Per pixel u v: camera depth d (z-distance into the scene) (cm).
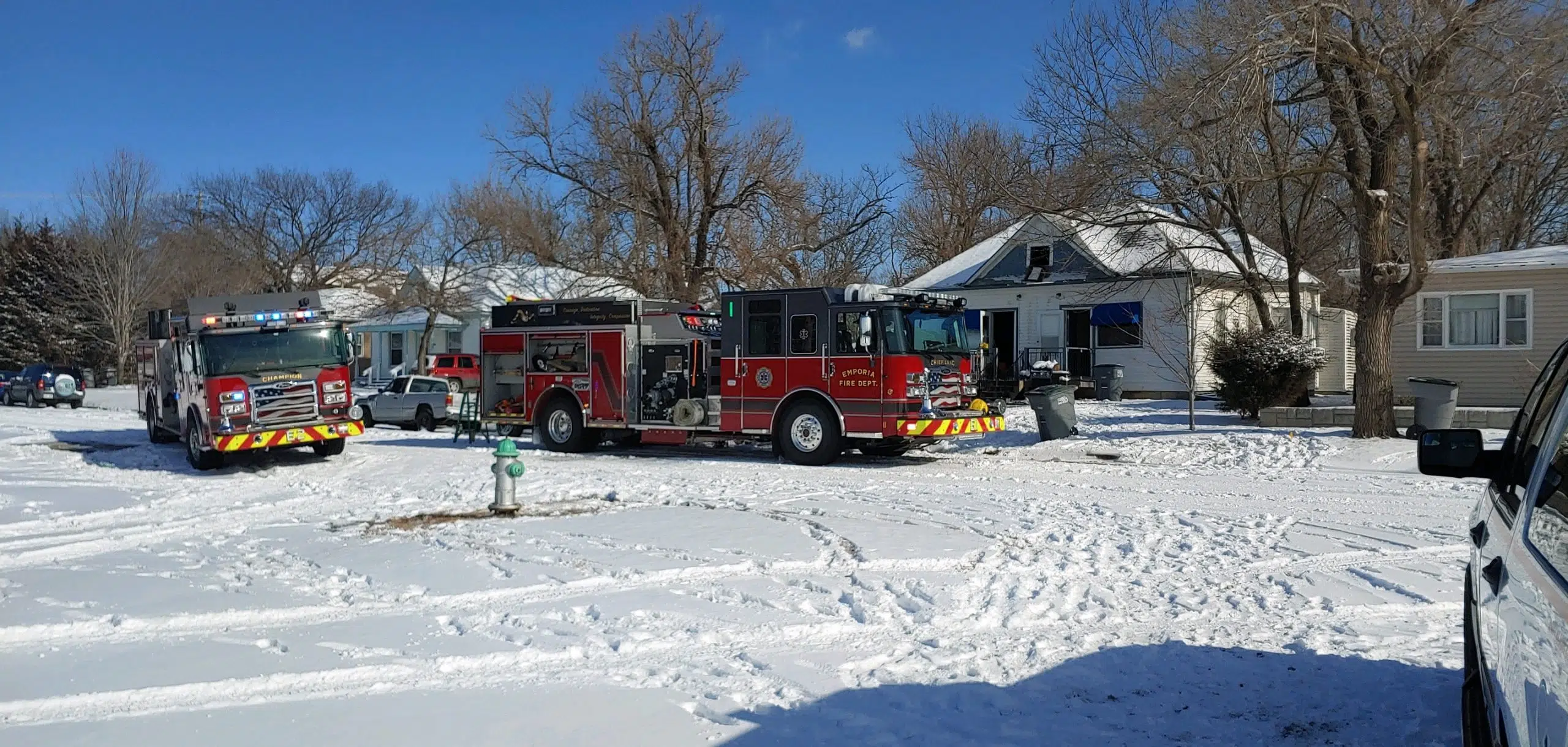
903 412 1562
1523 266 2066
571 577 805
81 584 793
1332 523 1046
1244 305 3053
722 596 745
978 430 1638
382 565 859
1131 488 1320
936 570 830
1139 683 560
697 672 575
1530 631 287
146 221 5234
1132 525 1039
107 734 475
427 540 979
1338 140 1945
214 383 1608
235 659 591
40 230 6066
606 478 1459
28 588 779
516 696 534
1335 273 2677
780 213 3597
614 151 3538
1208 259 2862
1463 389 2175
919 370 1581
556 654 608
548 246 3738
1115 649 622
